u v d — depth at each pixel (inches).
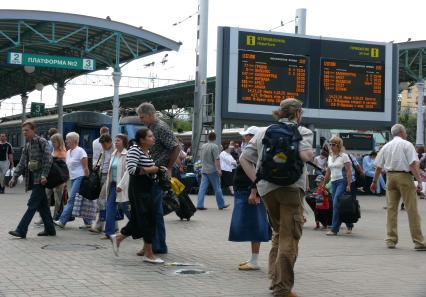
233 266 331.9
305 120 925.8
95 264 327.0
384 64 972.6
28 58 1018.7
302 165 256.5
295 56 920.3
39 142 414.3
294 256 259.4
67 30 1079.6
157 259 334.3
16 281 281.0
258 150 276.4
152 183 333.1
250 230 318.3
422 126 1269.7
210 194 882.1
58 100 1391.5
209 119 984.9
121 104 2011.6
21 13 977.5
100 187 449.1
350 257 373.1
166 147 355.3
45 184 415.2
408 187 409.4
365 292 277.9
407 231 514.6
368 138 1381.6
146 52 1152.2
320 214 509.7
